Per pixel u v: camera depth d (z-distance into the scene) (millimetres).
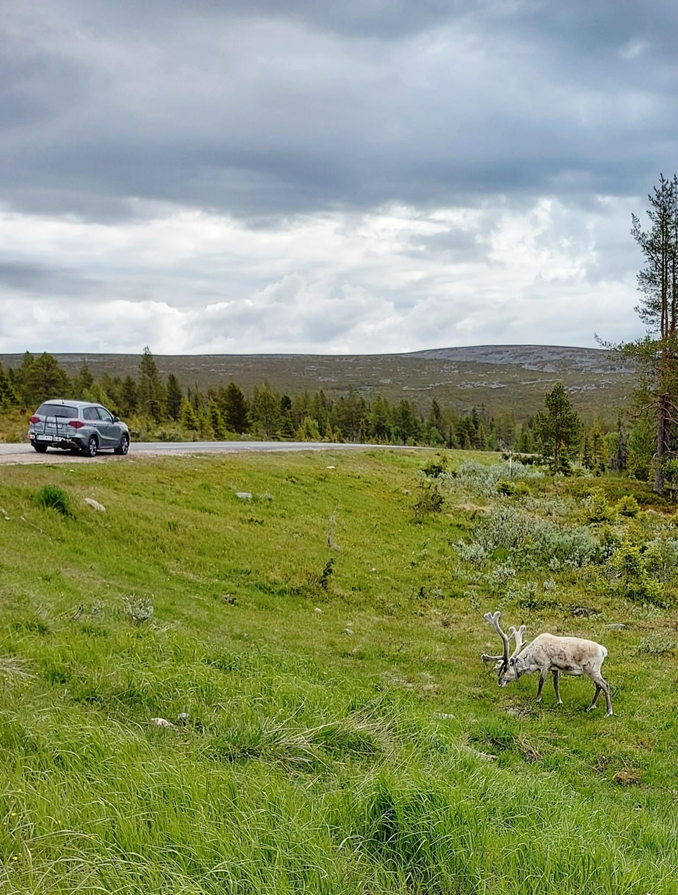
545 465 48875
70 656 8523
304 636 14273
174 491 23031
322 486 29438
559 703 11969
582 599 19625
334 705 8992
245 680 9336
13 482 18125
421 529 26797
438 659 13969
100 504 18781
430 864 5148
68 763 5730
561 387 49781
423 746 8078
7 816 4645
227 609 14961
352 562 21109
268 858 4801
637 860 5965
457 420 142000
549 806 6840
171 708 7898
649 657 14656
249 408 104625
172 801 5293
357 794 5895
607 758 10039
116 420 27359
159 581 15680
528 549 24328
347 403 124188
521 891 4965
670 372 39719
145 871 4375
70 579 13422
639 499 38281
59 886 4172
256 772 6457
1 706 6656
